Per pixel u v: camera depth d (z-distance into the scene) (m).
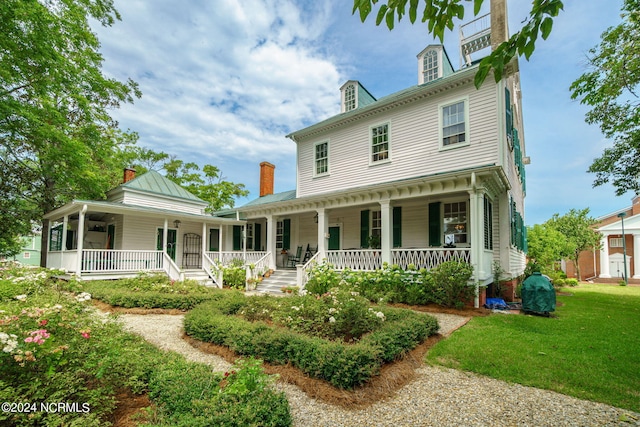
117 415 2.88
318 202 12.37
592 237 24.45
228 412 2.46
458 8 2.68
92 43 13.83
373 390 3.56
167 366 3.46
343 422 2.99
